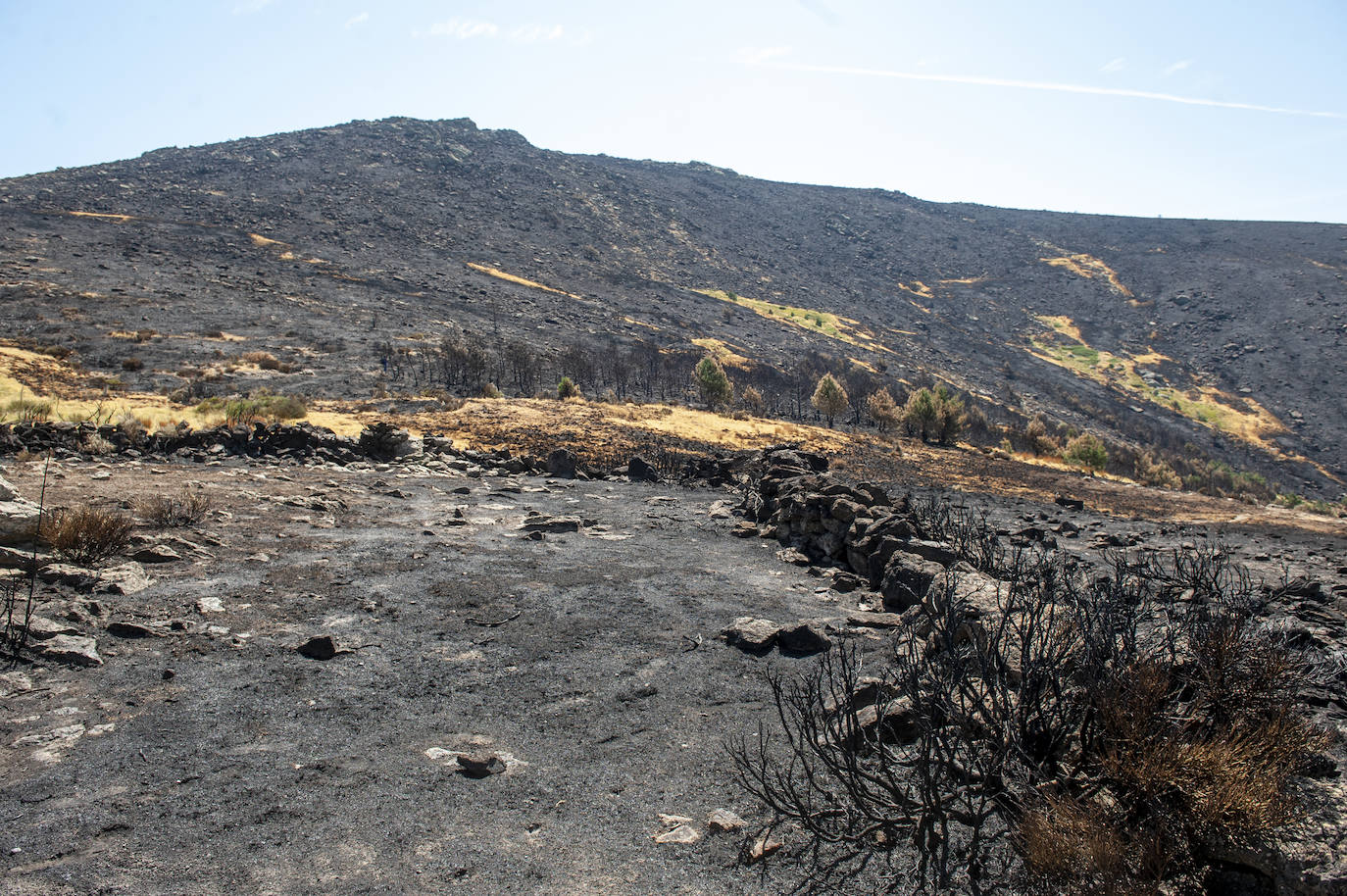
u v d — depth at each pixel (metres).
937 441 57.75
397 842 4.29
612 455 28.78
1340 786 4.29
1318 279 172.12
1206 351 152.62
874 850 4.30
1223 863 3.86
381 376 50.19
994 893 3.87
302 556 10.05
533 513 15.06
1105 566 12.59
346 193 146.88
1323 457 112.69
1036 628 5.64
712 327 109.38
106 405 30.70
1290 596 10.64
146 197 125.00
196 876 3.87
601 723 5.97
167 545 9.43
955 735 4.53
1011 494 34.16
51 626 6.71
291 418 30.48
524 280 115.19
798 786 5.00
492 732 5.74
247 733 5.44
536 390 53.91
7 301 59.06
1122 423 114.31
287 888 3.83
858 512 12.33
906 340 140.25
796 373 87.50
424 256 116.56
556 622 8.27
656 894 3.94
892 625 8.61
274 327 63.12
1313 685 5.51
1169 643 5.20
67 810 4.36
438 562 10.34
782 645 7.79
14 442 17.23
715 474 22.89
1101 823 3.99
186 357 49.84
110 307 61.56
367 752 5.31
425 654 7.17
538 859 4.21
